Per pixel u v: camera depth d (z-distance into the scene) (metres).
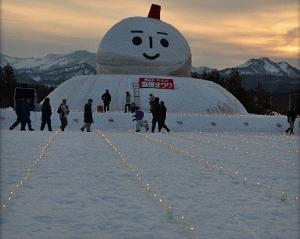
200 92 38.31
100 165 12.80
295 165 13.82
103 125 29.61
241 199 8.98
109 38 40.28
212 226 7.11
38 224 7.06
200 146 18.53
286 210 8.18
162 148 17.23
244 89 65.44
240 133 28.30
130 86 36.88
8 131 23.23
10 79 65.56
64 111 25.72
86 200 8.62
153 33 39.72
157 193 9.34
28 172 11.22
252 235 6.69
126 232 6.74
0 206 8.00
